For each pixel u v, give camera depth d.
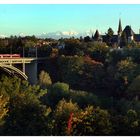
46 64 107.81
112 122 38.53
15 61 94.75
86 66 101.31
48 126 30.59
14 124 29.81
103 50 117.00
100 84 96.62
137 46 125.94
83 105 62.66
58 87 71.56
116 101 67.31
